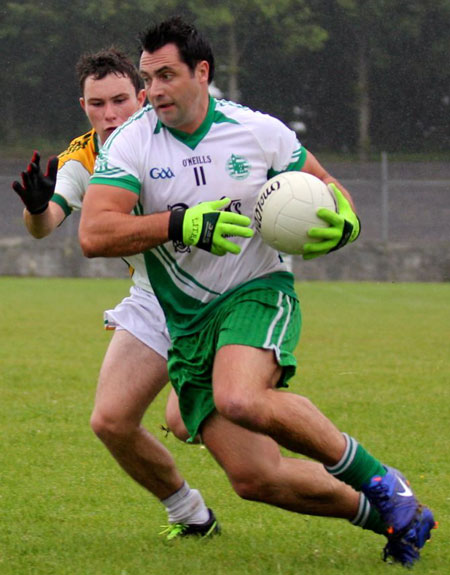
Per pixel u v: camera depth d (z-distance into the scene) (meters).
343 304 56.50
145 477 14.23
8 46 111.44
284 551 13.59
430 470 19.09
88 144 15.56
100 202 12.71
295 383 29.30
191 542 14.12
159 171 12.97
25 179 13.77
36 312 49.34
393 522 12.43
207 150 12.97
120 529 14.95
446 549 13.65
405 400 26.72
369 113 119.19
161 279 13.51
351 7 113.75
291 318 13.09
